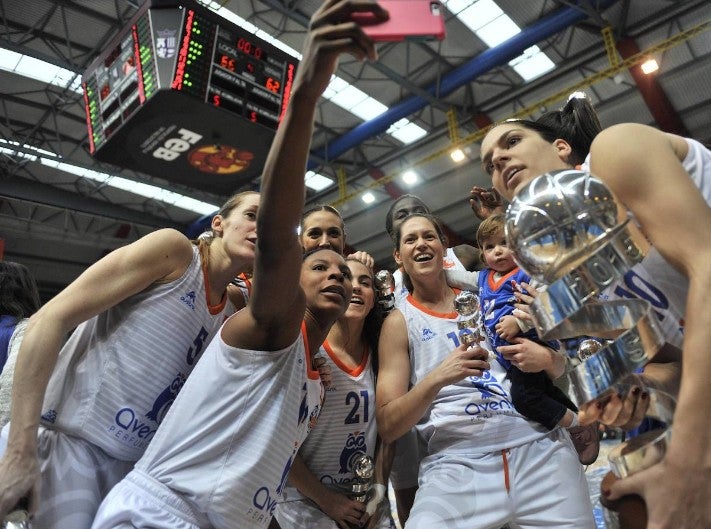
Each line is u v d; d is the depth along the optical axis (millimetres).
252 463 1210
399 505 2137
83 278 1403
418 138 12000
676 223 671
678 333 882
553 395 1778
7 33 8969
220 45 4766
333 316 1535
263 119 5012
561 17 8555
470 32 9125
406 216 2252
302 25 8984
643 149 721
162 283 1510
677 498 578
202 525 1211
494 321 1886
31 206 13680
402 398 1726
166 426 1271
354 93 10352
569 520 1604
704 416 586
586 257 607
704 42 8992
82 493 1414
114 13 9016
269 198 943
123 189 13164
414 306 2035
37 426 1298
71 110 10961
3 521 1184
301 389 1316
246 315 1231
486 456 1728
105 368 1464
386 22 676
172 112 4676
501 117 11070
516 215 633
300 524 1821
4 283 2447
